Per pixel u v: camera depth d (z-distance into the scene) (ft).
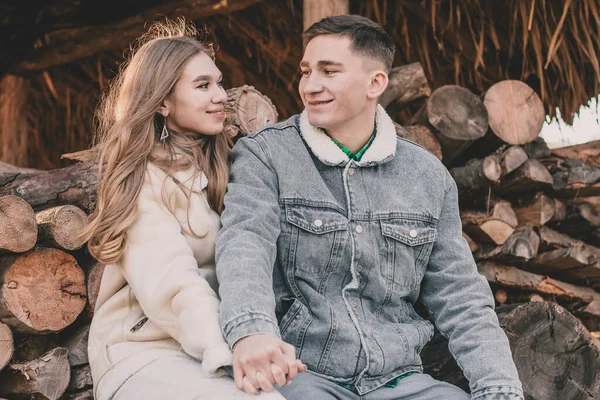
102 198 6.76
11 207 8.32
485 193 12.71
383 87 7.36
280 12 16.52
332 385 6.66
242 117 9.57
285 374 5.87
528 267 13.19
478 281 7.31
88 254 9.20
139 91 7.11
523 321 9.07
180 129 7.37
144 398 6.14
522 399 6.70
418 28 16.12
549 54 14.20
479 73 16.60
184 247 6.62
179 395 5.98
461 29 16.03
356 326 6.88
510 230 12.51
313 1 13.43
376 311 7.18
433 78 17.03
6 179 9.50
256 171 7.09
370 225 7.15
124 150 6.91
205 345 6.07
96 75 19.24
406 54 16.61
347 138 7.36
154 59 7.19
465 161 13.29
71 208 8.76
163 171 6.96
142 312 6.77
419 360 7.25
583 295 13.26
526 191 12.89
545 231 12.80
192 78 7.21
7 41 17.74
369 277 7.08
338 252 7.01
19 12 17.17
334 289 7.07
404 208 7.27
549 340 9.21
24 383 8.50
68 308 8.79
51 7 17.28
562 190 12.74
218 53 17.89
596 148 13.43
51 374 8.45
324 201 7.09
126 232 6.70
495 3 15.38
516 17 14.75
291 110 18.83
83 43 17.66
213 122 7.29
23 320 8.45
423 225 7.32
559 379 9.20
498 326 7.08
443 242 7.47
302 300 7.01
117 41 17.42
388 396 6.79
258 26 16.99
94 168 9.18
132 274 6.55
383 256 7.16
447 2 15.76
